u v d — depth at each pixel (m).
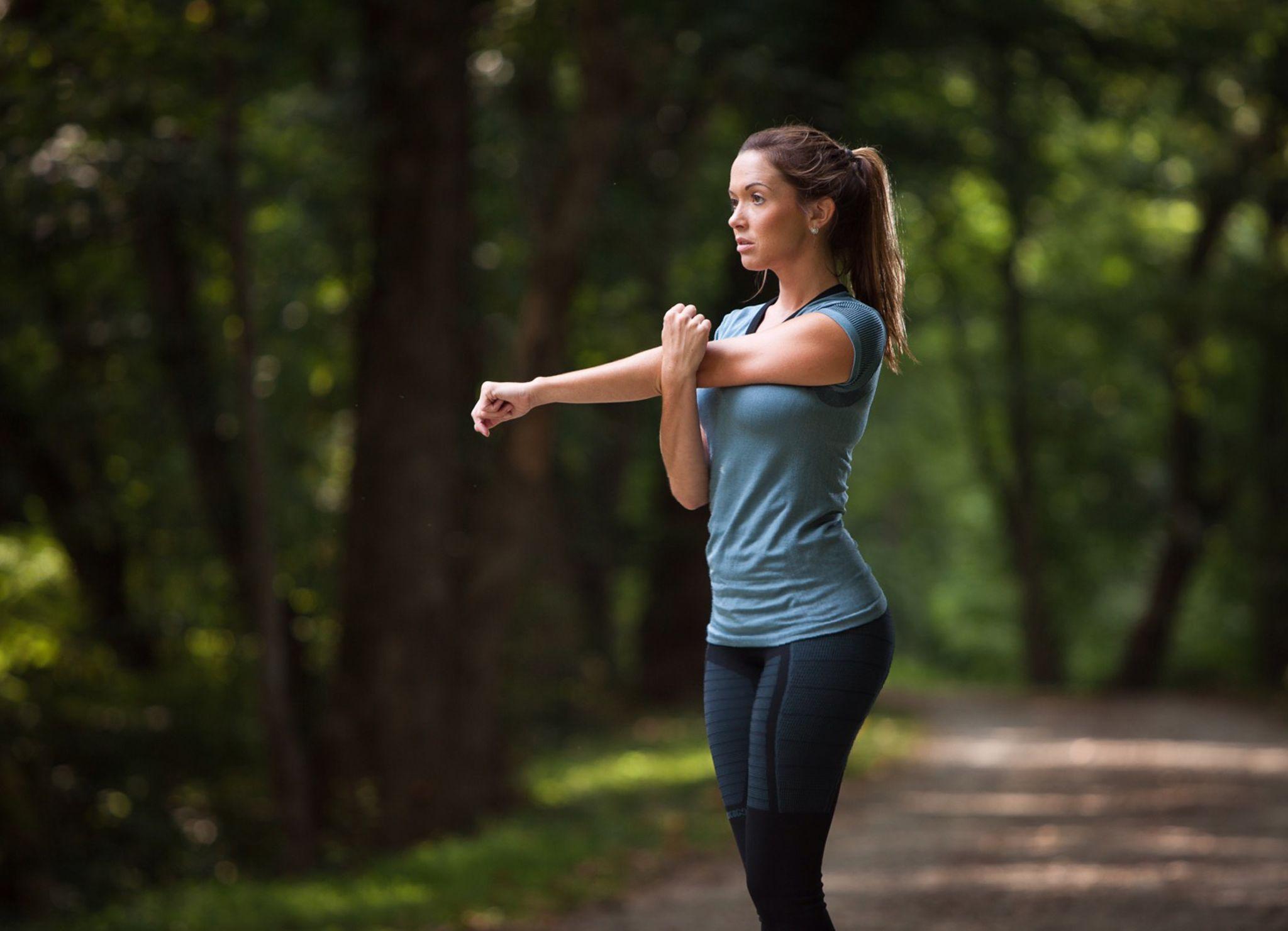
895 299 5.85
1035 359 55.47
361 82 21.48
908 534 79.12
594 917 13.20
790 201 5.57
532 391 5.71
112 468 26.48
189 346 23.80
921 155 36.12
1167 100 41.34
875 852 16.69
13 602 23.61
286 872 19.45
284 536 25.23
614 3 21.14
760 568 5.45
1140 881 13.63
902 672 69.19
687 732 33.19
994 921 12.04
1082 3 35.81
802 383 5.34
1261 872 13.73
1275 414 51.38
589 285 28.03
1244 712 40.22
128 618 26.95
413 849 19.39
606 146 21.59
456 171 21.55
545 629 30.06
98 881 20.48
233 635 26.56
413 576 21.25
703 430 5.67
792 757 5.32
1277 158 47.66
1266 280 48.84
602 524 36.22
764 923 5.44
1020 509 56.34
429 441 21.36
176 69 18.48
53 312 23.33
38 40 16.88
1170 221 55.22
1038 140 42.44
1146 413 56.06
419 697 21.17
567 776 26.77
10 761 19.95
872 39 33.50
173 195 18.69
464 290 22.08
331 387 26.47
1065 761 27.27
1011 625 74.88
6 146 17.20
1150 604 54.81
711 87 25.53
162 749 23.58
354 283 23.67
